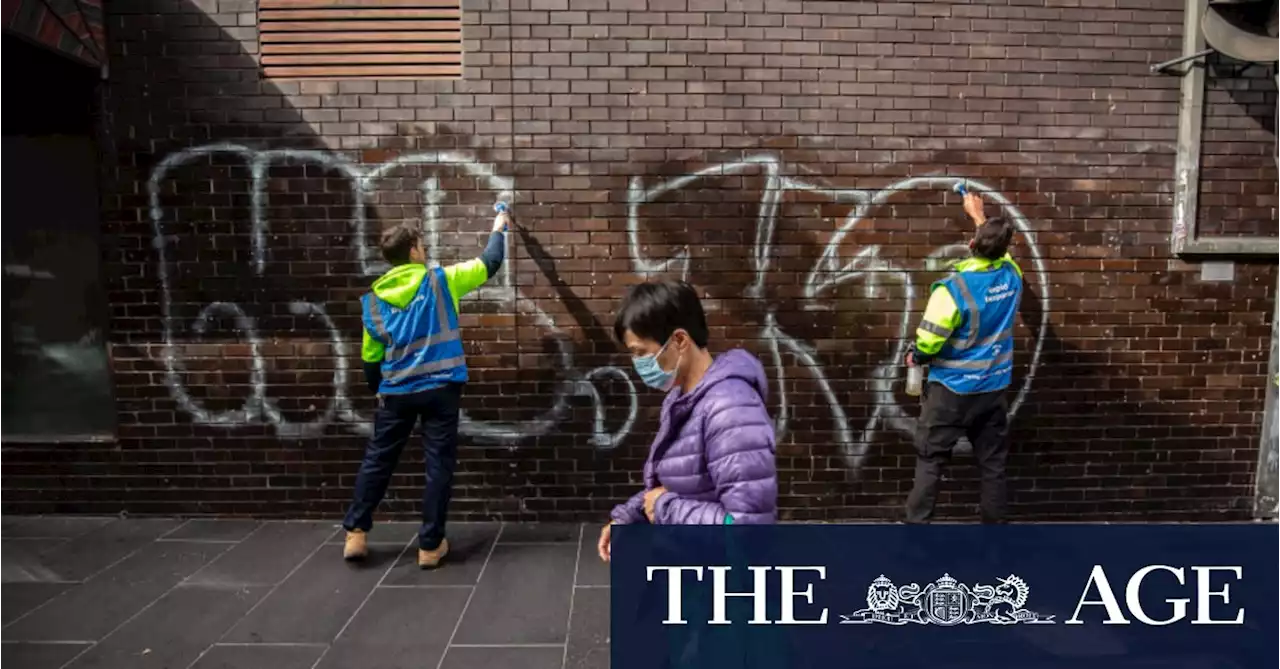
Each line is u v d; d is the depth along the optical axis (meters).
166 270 4.44
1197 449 4.60
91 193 4.43
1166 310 4.53
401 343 3.85
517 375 4.46
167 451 4.54
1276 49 4.12
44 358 4.53
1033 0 4.38
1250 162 4.49
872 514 4.54
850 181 4.40
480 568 3.96
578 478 4.51
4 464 4.56
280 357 4.48
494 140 4.36
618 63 4.34
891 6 4.35
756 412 1.99
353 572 3.91
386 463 3.96
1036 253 4.47
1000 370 3.85
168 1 4.32
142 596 3.66
